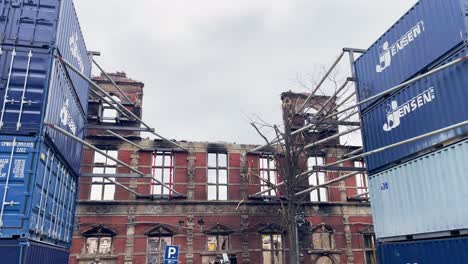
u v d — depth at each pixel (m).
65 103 13.51
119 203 24.98
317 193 28.53
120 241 24.42
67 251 14.85
